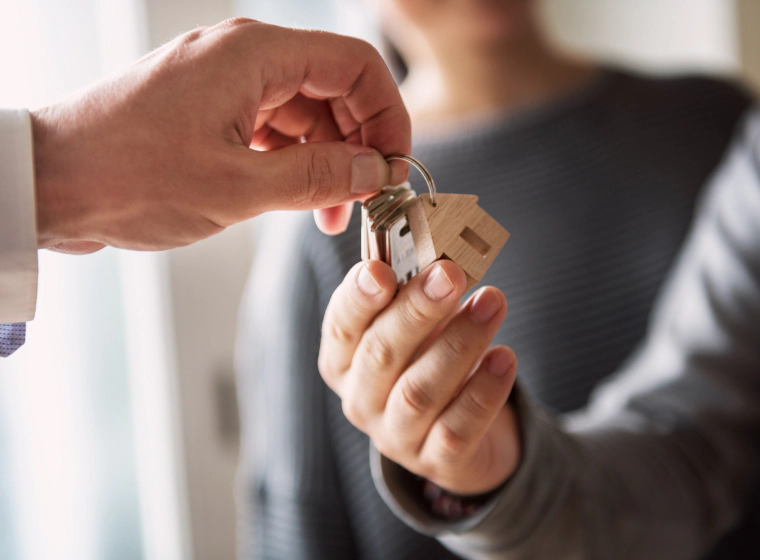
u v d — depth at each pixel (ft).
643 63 3.61
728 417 1.72
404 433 1.17
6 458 2.21
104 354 2.47
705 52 3.48
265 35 1.10
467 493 1.29
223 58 1.07
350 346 1.17
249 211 1.09
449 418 1.14
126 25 2.45
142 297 2.55
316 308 2.18
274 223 2.52
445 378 1.10
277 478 2.15
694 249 2.01
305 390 2.14
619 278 2.19
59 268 2.36
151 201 1.05
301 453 2.11
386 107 1.22
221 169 1.06
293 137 1.34
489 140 2.34
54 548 2.31
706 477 1.65
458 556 2.06
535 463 1.34
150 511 2.56
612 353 2.14
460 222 1.12
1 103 2.19
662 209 2.24
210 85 1.05
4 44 2.21
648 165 2.28
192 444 2.62
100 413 2.46
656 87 2.44
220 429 2.68
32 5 2.28
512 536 1.35
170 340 2.57
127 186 1.04
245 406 2.53
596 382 2.13
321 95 1.20
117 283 2.50
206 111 1.05
